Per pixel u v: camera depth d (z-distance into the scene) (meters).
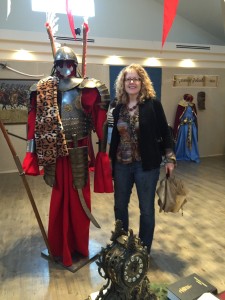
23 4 4.17
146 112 1.76
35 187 3.82
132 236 1.00
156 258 2.06
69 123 1.82
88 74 4.87
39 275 1.88
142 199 1.87
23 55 3.28
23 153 4.77
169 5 1.68
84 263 1.98
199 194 3.48
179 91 5.52
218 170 4.72
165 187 1.96
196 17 4.89
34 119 1.84
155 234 2.43
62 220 1.98
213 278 1.84
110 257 1.00
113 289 1.06
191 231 2.48
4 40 3.16
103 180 1.96
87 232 2.03
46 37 3.30
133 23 4.78
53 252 2.04
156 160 1.81
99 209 2.99
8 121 4.58
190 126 5.33
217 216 2.81
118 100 1.84
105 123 1.90
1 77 4.43
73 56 1.84
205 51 4.23
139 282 1.03
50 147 1.76
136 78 1.75
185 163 5.23
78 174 1.87
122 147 1.84
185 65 4.21
